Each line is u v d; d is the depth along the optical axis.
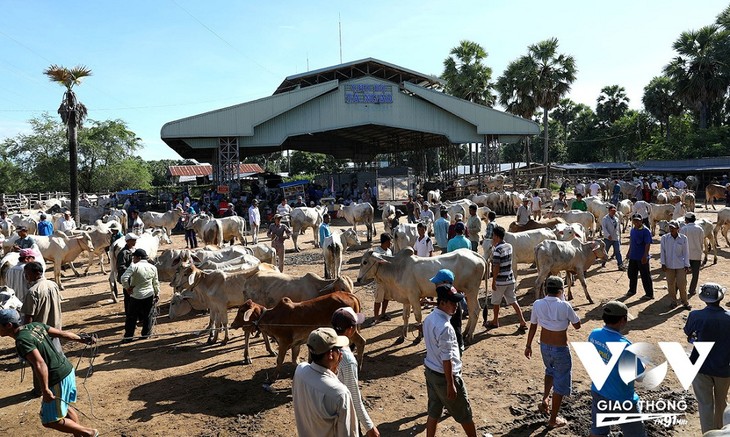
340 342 3.58
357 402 4.01
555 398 5.50
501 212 28.50
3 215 18.97
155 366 7.88
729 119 49.88
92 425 5.97
